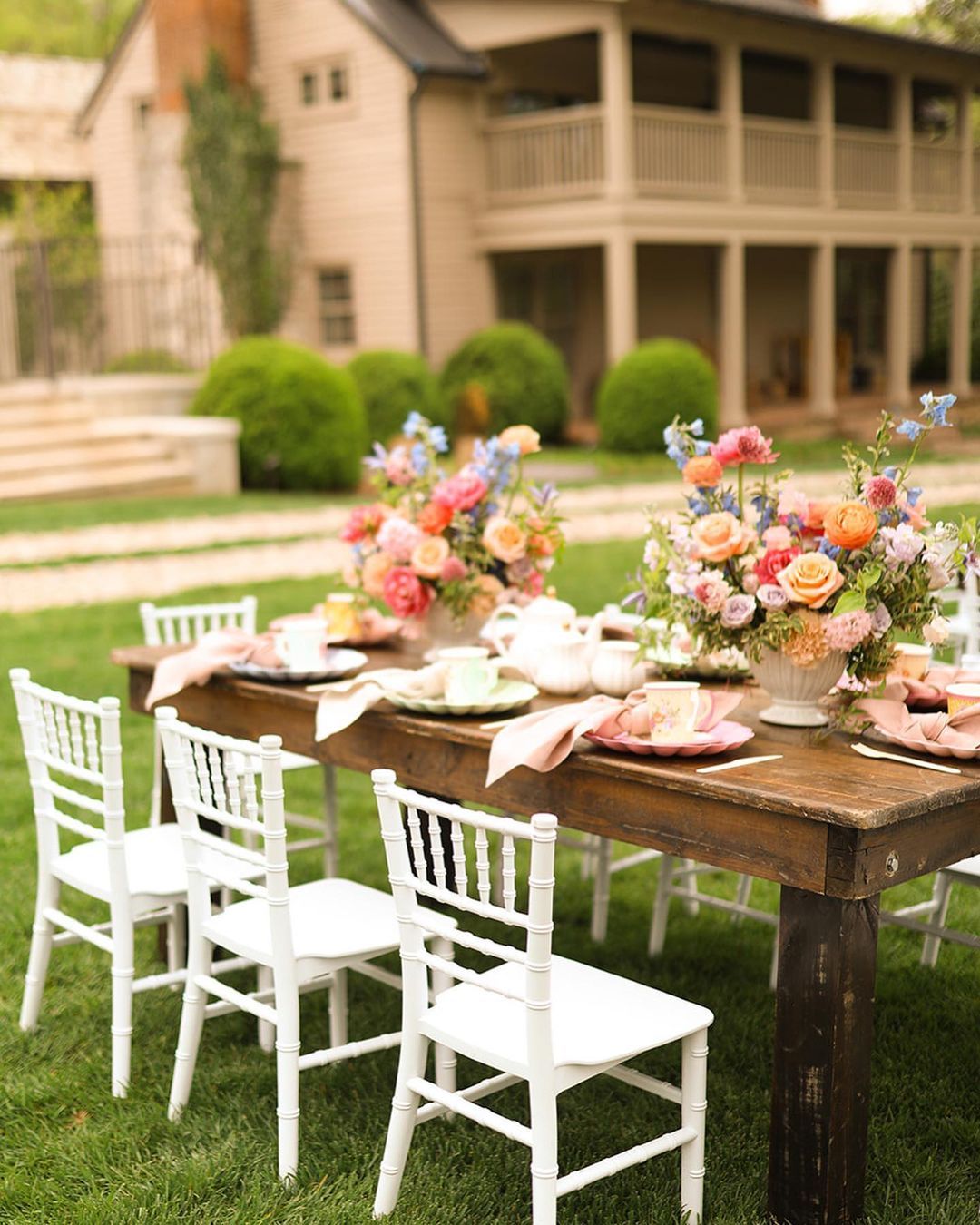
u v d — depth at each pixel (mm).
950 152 22984
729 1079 3385
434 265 18844
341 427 15000
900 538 2920
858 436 19109
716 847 2738
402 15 19047
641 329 21500
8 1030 3672
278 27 19438
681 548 3135
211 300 19312
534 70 19531
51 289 18562
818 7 25766
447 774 3287
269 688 3709
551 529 4027
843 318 25312
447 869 4500
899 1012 3750
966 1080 3381
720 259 19125
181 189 19688
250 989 3922
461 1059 3562
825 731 3098
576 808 3006
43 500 13773
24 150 23781
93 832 3385
